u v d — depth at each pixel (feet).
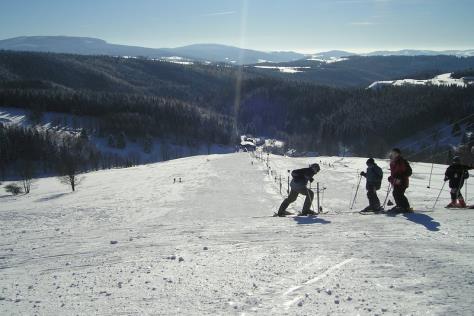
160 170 223.10
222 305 15.53
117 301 16.84
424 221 30.66
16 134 388.16
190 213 94.58
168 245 27.50
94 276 21.09
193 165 231.71
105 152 442.91
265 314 14.35
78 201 129.80
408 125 408.05
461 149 135.64
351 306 14.48
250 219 38.14
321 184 126.93
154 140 498.28
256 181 158.10
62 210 100.83
